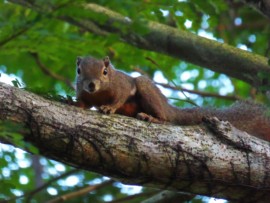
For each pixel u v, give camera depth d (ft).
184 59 41.75
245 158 31.22
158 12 40.98
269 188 31.55
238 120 38.22
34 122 28.96
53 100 30.37
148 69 60.64
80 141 29.48
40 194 48.55
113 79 39.09
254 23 62.08
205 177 30.96
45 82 59.26
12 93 29.04
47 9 37.17
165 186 31.53
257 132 37.88
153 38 41.83
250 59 39.73
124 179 31.09
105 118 30.22
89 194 49.32
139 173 30.53
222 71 40.70
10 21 39.60
